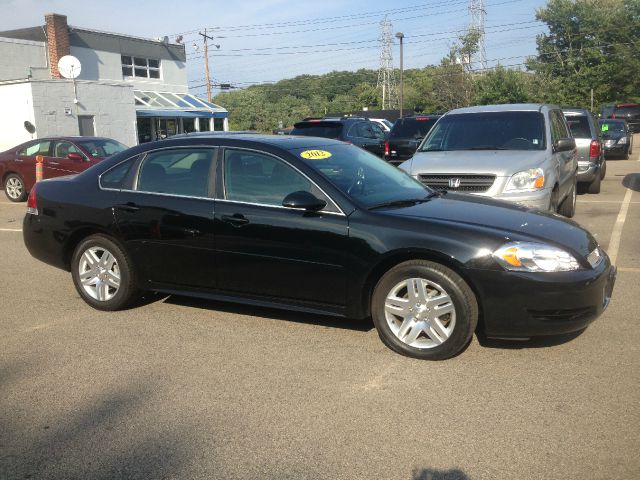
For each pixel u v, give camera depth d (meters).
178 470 3.02
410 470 2.97
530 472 2.93
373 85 94.25
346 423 3.45
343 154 5.29
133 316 5.41
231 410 3.63
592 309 4.16
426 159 7.87
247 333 4.93
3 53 26.06
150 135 31.78
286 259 4.66
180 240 5.07
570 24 64.94
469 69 64.69
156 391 3.91
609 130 22.75
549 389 3.80
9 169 13.73
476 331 4.71
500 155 7.66
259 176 4.87
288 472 2.98
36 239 5.82
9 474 3.01
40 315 5.49
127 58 31.94
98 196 5.47
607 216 10.01
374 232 4.37
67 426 3.48
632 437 3.22
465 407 3.60
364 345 4.61
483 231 4.21
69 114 22.86
